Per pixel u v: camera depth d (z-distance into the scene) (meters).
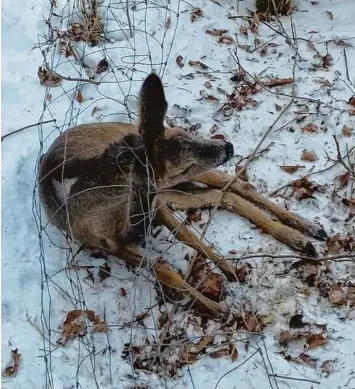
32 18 3.53
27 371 2.46
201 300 2.57
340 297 2.60
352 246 2.75
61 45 3.40
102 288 2.65
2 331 2.54
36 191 2.88
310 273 2.66
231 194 2.83
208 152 2.60
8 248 2.74
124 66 3.33
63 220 2.72
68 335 2.52
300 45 3.43
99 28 3.46
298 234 2.75
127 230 2.65
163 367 2.46
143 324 2.56
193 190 2.84
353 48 3.41
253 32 3.49
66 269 2.68
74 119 3.12
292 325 2.55
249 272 2.68
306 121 3.13
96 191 2.58
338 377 2.42
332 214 2.86
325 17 3.58
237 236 2.79
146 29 3.49
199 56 3.39
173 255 2.74
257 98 3.23
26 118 3.14
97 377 2.44
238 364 2.46
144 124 2.52
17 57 3.38
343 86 3.26
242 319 2.56
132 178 2.55
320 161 3.01
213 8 3.61
